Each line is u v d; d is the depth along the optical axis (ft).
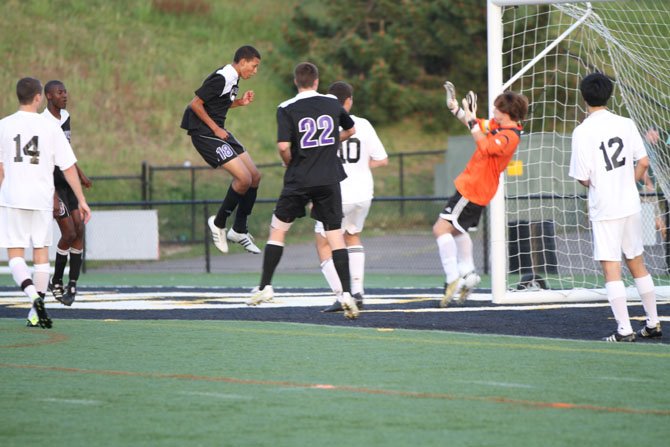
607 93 88.02
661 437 51.44
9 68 392.47
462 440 50.90
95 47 425.69
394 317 106.32
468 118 108.78
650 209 156.15
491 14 120.57
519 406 58.95
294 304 123.54
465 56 411.95
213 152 111.24
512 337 89.56
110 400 61.31
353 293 115.44
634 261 88.94
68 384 66.69
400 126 423.23
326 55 425.69
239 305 123.65
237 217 116.16
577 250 209.15
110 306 123.75
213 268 226.17
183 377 69.10
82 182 121.08
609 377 68.44
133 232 222.28
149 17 463.83
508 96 108.58
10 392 64.03
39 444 50.96
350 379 68.03
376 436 51.80
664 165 132.98
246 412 57.67
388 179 376.48
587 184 88.89
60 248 121.80
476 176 110.73
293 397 61.87
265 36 469.57
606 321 102.22
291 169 102.68
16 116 95.96
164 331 94.94
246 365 74.13
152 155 367.86
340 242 103.50
